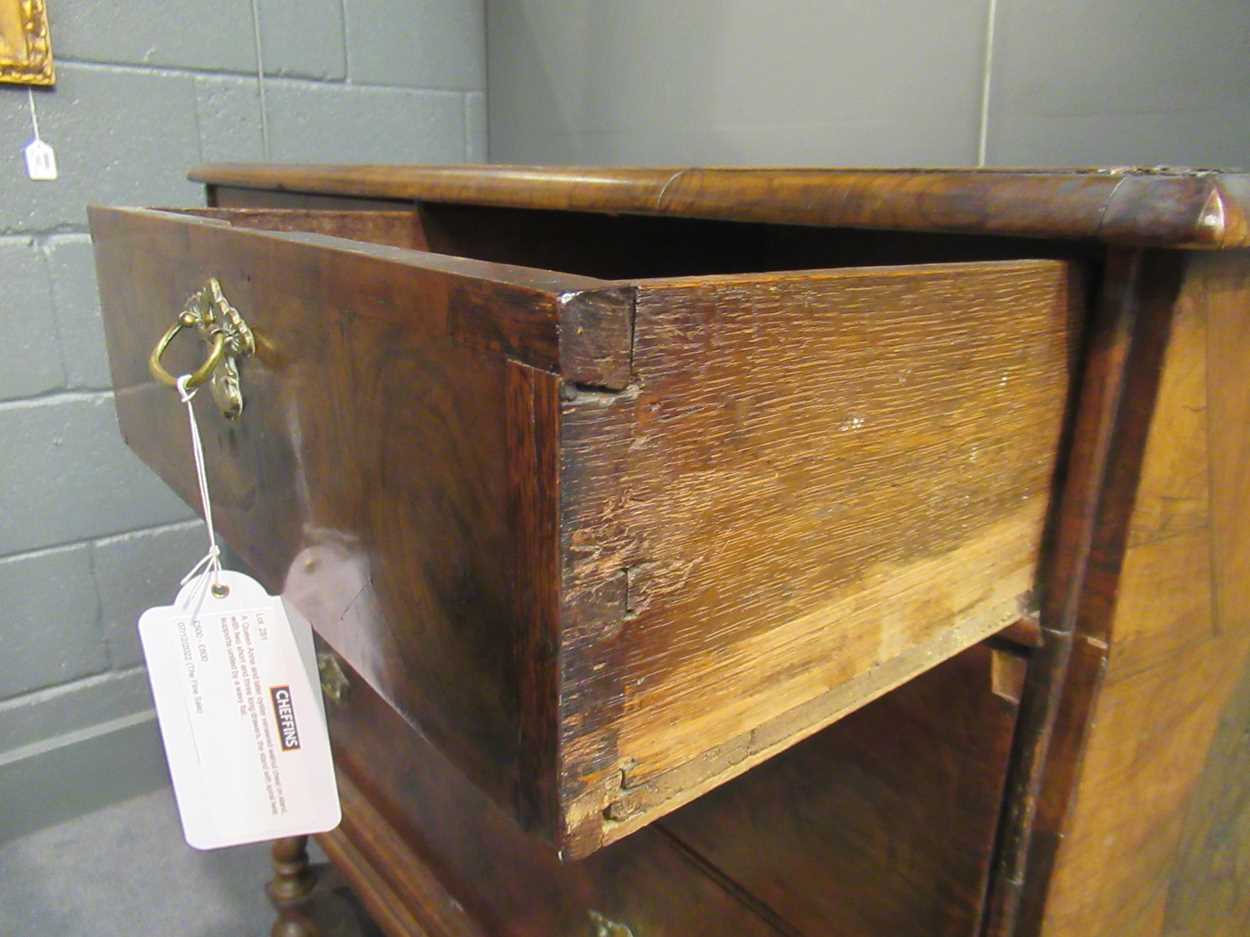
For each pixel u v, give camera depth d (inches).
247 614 19.0
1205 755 19.3
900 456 12.4
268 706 20.0
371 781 32.0
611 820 10.6
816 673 12.4
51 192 38.8
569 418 8.9
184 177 42.0
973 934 16.7
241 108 42.7
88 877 40.2
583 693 9.9
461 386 10.1
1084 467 14.8
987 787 16.1
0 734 42.3
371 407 12.0
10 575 41.1
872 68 30.4
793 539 11.5
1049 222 13.2
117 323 22.8
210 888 39.7
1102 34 24.5
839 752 17.6
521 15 45.9
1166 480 14.9
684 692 10.9
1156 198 12.2
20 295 38.9
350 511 13.3
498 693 10.7
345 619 14.4
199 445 17.0
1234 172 12.9
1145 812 18.0
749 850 19.2
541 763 10.2
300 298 13.3
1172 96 23.4
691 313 9.5
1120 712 15.9
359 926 37.6
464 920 27.5
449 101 49.0
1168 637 16.5
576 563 9.4
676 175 19.3
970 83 27.9
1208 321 14.4
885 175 15.6
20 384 39.6
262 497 16.5
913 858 17.0
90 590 43.2
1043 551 15.5
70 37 37.8
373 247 12.3
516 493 9.6
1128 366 14.2
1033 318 13.6
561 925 24.2
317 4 43.6
